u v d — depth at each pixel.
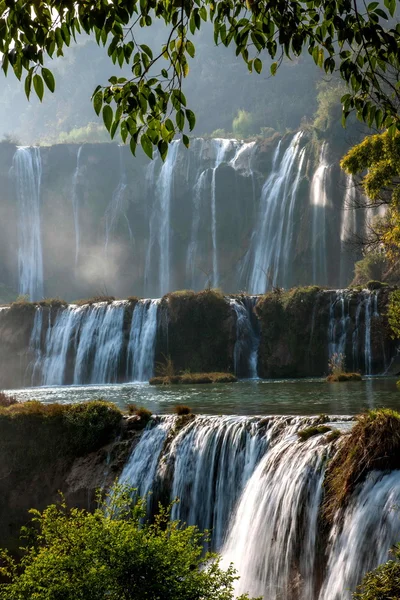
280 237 108.31
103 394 48.75
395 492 17.81
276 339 62.75
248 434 25.86
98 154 122.62
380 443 19.09
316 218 103.88
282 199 109.88
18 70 10.09
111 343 66.75
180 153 120.06
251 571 22.23
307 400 36.69
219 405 36.06
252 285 109.88
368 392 39.84
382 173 31.98
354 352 58.81
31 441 32.06
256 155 116.44
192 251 116.12
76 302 72.12
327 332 60.59
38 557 13.05
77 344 68.06
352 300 59.84
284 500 21.69
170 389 50.06
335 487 19.89
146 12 10.77
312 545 20.16
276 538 21.59
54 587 12.44
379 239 42.41
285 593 20.72
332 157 104.75
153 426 30.44
